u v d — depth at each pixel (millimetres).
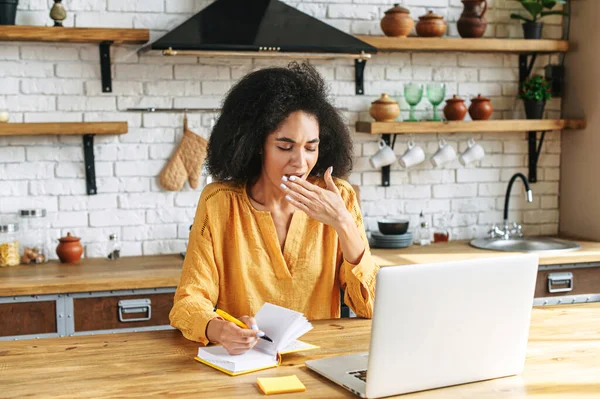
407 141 4277
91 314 3295
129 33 3561
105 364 1842
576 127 4281
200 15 3523
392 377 1590
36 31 3457
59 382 1705
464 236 4414
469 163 4398
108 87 3795
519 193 4496
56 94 3752
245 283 2225
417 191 4316
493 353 1709
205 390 1650
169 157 3928
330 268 2299
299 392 1637
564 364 1843
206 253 2197
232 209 2242
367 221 4246
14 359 1882
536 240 4172
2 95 3689
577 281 3832
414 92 4035
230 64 3967
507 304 1693
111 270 3498
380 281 1525
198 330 1955
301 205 2094
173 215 3951
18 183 3744
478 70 4375
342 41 3564
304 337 2074
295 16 3641
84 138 3781
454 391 1652
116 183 3867
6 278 3322
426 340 1607
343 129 2340
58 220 3805
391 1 4180
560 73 4422
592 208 4293
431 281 1578
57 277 3336
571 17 4387
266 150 2164
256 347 1904
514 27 4391
